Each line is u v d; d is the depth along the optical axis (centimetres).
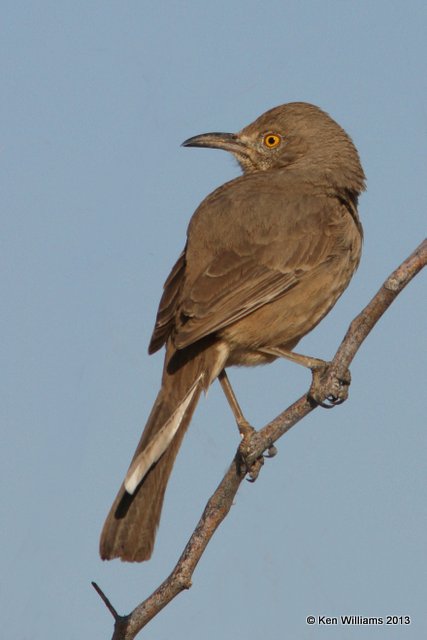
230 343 1135
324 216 1213
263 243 1155
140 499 994
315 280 1179
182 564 865
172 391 1077
